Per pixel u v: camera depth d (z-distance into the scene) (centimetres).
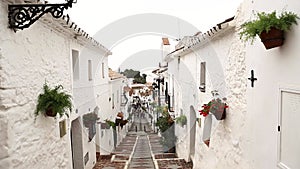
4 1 235
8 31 244
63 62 447
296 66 220
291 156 233
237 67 384
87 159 645
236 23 379
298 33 215
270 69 274
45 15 317
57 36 412
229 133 423
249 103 338
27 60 290
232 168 407
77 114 548
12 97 252
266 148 287
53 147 374
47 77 360
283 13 241
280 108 252
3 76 234
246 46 347
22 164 272
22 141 273
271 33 233
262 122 297
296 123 224
